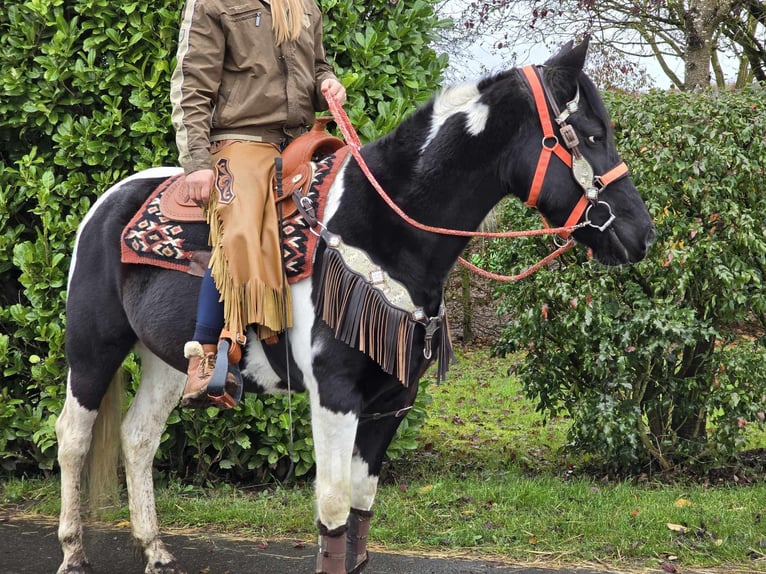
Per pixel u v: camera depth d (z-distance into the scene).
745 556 3.65
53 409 4.67
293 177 2.82
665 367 4.88
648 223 2.57
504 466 5.31
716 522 4.01
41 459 4.86
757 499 4.42
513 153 2.59
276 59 2.90
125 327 3.29
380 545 3.88
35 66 4.66
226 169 2.85
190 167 2.82
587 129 2.55
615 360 4.79
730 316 4.82
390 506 4.35
